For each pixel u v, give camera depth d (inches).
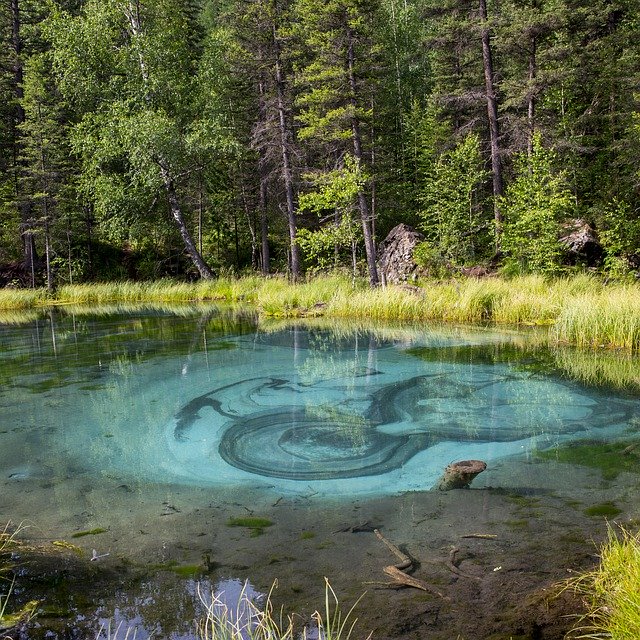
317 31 663.8
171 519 144.5
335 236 725.9
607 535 126.0
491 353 359.9
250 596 106.8
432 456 187.8
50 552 125.6
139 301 839.1
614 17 733.9
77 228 989.8
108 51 855.7
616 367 314.0
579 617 95.0
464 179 751.1
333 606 102.3
